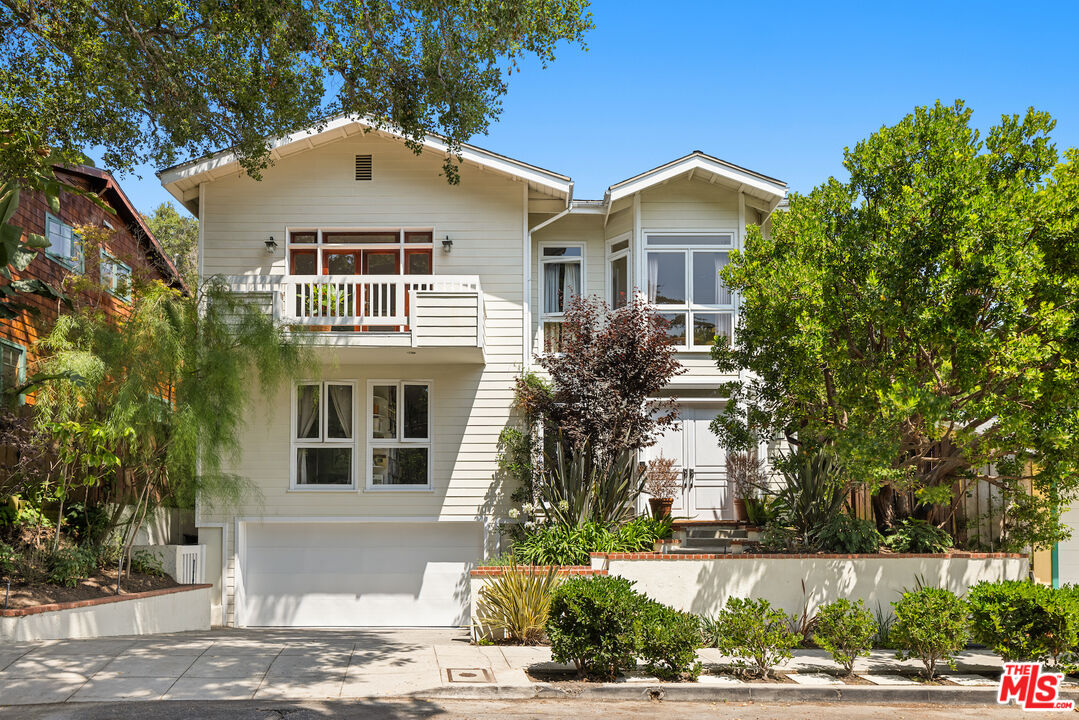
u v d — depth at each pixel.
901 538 13.77
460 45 12.12
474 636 12.90
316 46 12.19
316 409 17.59
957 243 11.41
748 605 10.99
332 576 17.41
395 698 9.40
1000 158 12.37
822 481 14.09
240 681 9.67
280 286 16.20
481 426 17.50
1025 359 10.87
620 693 9.96
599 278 18.97
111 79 11.77
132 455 14.59
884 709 9.73
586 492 15.17
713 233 18.36
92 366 13.55
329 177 17.94
